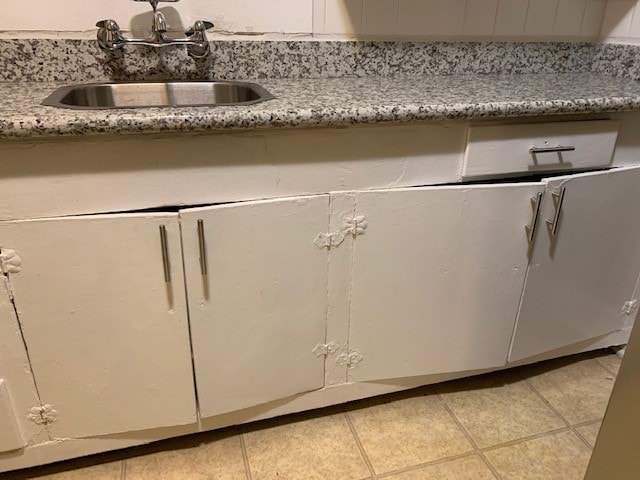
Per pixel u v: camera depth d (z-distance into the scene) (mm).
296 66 1450
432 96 1214
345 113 1026
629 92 1325
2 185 915
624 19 1599
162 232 1007
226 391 1224
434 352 1383
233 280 1105
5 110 926
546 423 1422
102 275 1021
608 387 1564
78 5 1245
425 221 1199
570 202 1298
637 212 1427
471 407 1473
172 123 926
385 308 1280
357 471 1257
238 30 1376
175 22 1323
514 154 1227
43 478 1207
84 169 948
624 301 1573
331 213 1133
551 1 1604
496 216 1239
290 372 1271
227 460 1277
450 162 1195
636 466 812
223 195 1050
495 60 1620
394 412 1447
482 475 1255
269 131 1025
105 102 1298
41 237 963
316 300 1209
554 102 1174
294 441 1339
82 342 1071
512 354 1468
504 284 1339
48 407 1114
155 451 1296
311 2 1398
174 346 1128
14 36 1232
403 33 1510
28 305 1008
